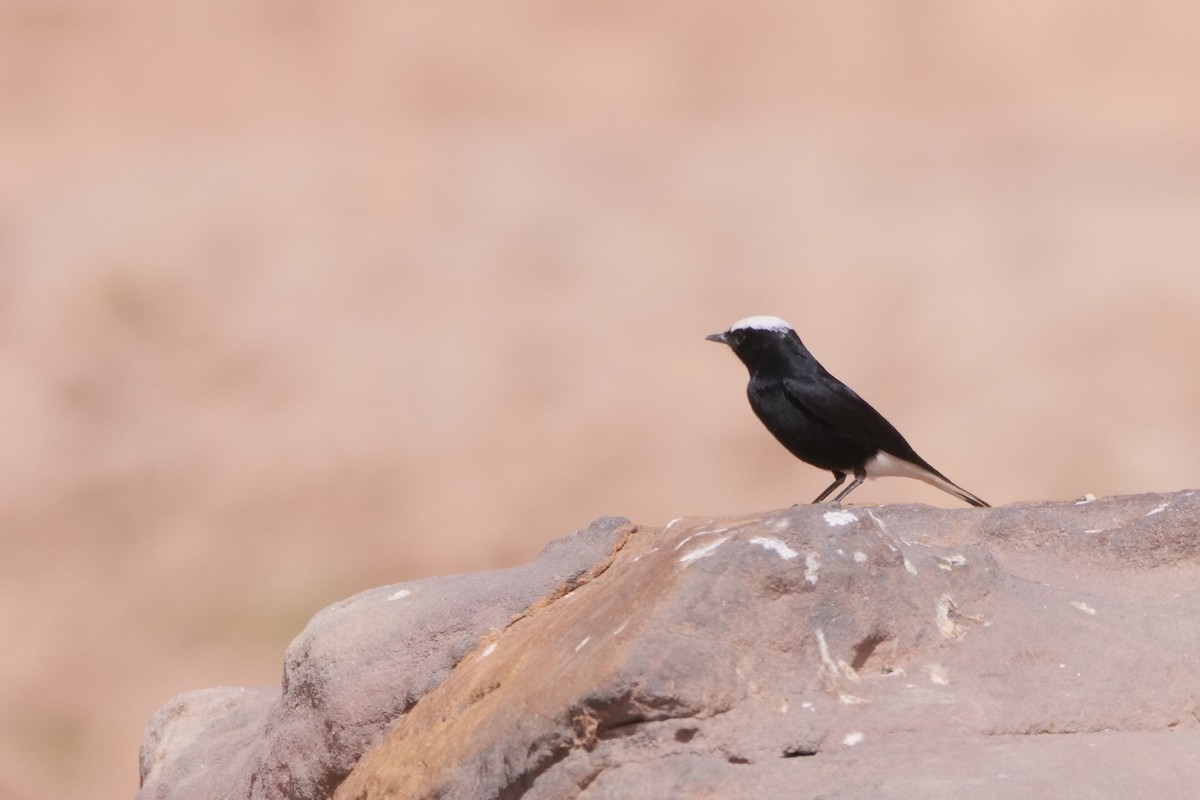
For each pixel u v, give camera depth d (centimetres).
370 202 3188
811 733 555
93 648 2417
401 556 2559
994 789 523
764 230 3106
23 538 2558
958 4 4212
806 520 608
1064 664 602
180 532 2588
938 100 4069
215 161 3391
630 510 2616
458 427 2730
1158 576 691
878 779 530
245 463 2672
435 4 4250
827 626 584
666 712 555
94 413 2739
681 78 4166
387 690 697
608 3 4281
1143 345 2730
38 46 4047
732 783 536
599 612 619
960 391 2720
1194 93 3894
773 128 3731
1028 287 2895
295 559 2552
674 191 3241
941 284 2914
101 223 3084
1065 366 2727
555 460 2678
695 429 2706
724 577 585
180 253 2994
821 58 4212
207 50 4131
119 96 3975
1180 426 2609
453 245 3070
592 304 2938
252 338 2855
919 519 746
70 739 2283
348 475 2656
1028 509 738
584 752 559
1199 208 3083
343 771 692
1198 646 617
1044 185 3228
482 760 587
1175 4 4072
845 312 2892
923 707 572
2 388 2717
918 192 3219
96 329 2852
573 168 3362
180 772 812
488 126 3800
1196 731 584
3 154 3675
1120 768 541
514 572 734
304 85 4097
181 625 2447
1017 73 4100
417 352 2834
